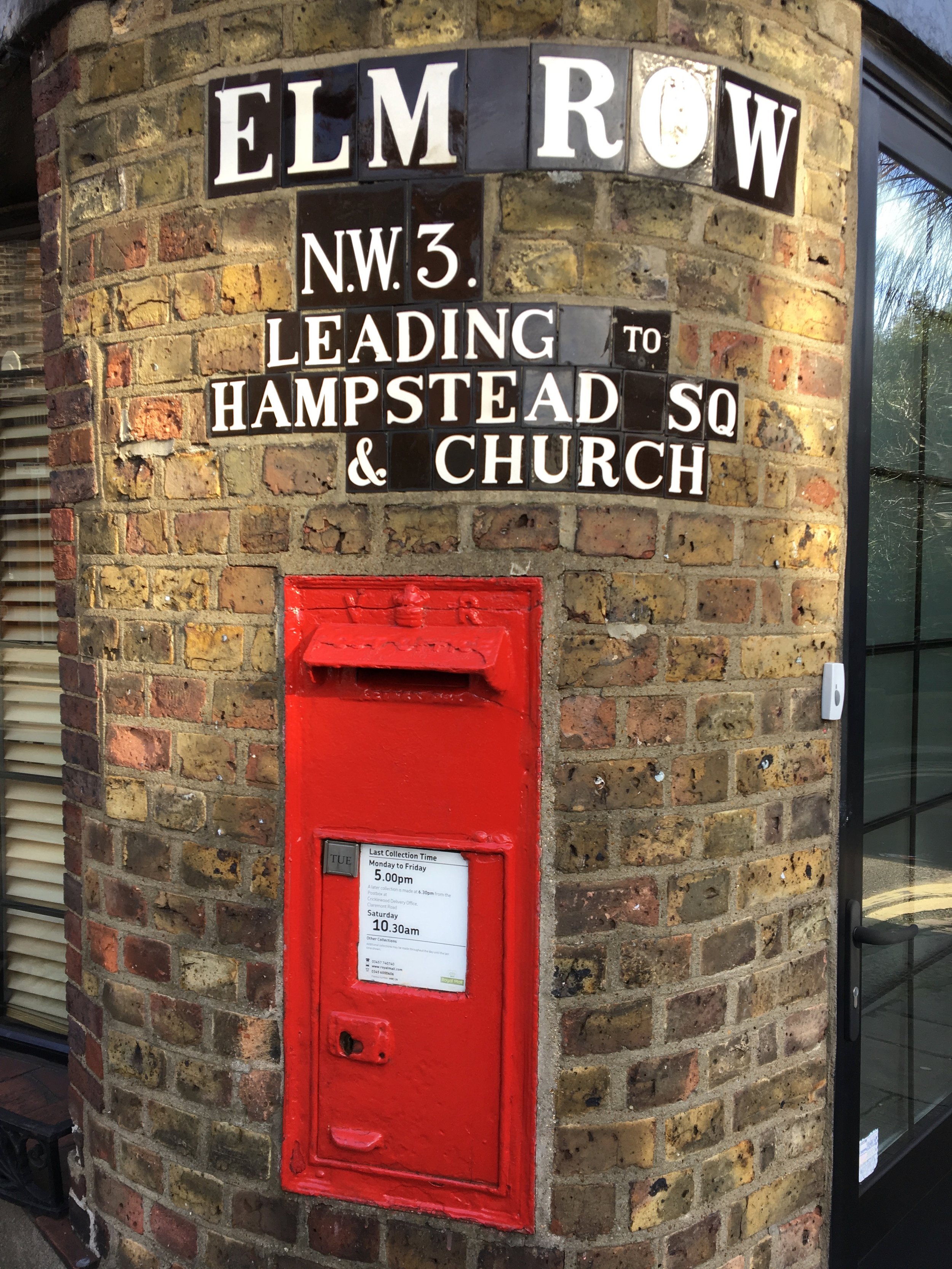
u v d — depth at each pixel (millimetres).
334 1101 1692
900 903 2416
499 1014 1600
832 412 1859
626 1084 1624
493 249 1568
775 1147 1822
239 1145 1774
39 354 2902
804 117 1765
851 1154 2082
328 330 1647
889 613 2355
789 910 1822
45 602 2912
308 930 1695
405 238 1598
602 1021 1609
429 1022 1633
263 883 1744
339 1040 1676
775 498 1767
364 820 1652
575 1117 1604
